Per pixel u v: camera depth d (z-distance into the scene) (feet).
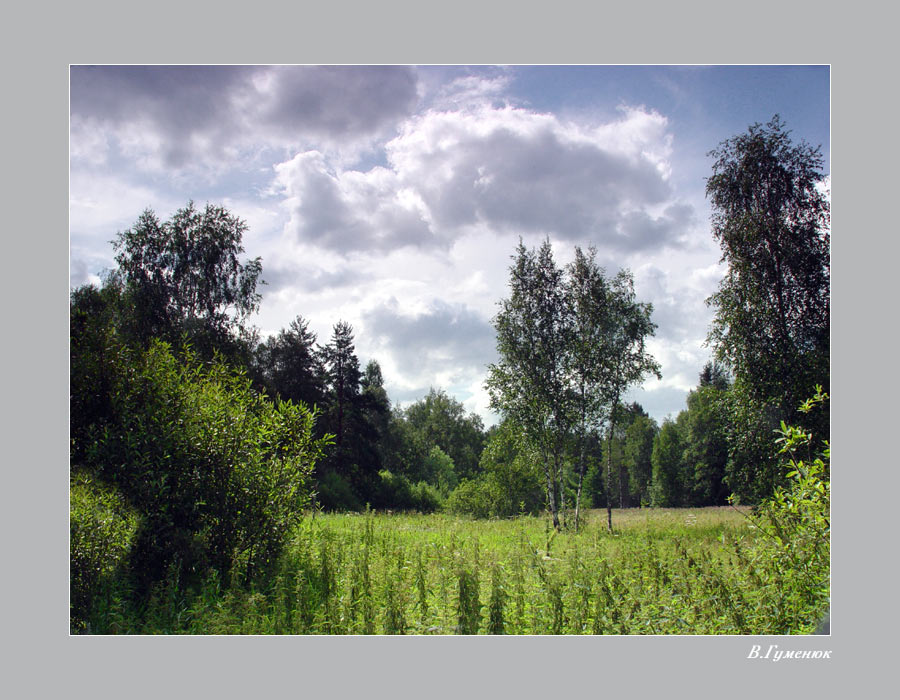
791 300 59.82
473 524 65.82
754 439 58.34
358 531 44.83
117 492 24.82
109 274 84.58
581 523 73.10
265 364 123.65
